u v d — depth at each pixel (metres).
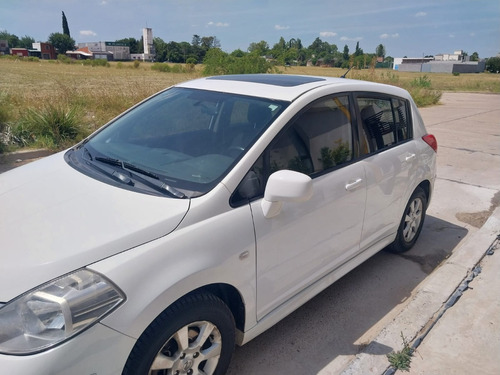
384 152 3.50
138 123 3.13
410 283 3.79
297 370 2.71
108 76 36.34
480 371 2.70
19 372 1.59
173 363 2.07
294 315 3.28
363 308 3.39
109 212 2.11
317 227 2.79
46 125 7.74
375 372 2.63
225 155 2.51
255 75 3.59
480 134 11.14
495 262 4.07
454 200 5.93
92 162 2.73
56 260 1.79
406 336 2.96
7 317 1.65
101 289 1.78
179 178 2.39
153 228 2.02
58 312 1.69
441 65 113.56
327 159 2.94
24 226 2.03
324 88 3.04
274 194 2.30
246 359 2.78
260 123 2.65
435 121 13.40
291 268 2.67
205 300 2.12
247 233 2.30
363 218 3.27
